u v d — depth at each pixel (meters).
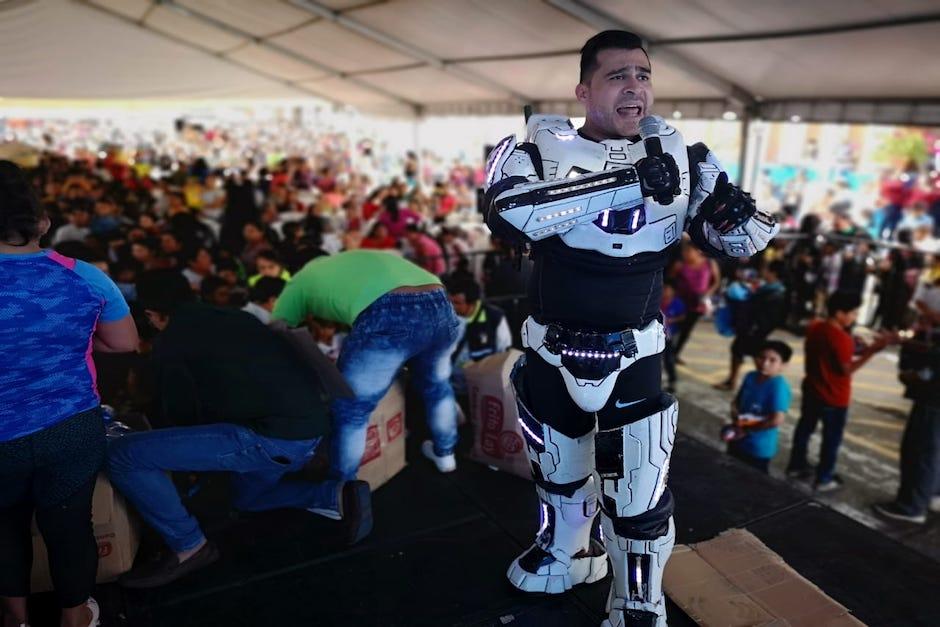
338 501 2.47
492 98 12.41
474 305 3.81
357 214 9.49
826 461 5.24
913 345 4.82
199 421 2.42
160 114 22.47
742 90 8.20
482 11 7.25
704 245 1.83
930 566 2.34
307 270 2.70
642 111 1.73
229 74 13.68
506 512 2.71
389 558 2.41
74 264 1.75
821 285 9.15
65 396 1.75
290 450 2.31
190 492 2.84
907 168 13.40
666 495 1.91
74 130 30.06
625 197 1.56
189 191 10.70
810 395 5.20
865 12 5.10
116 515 2.21
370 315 2.47
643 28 6.85
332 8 8.80
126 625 2.09
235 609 2.16
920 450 4.71
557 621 2.10
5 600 1.90
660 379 1.88
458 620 2.11
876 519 4.86
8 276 1.62
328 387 2.51
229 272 4.98
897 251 8.38
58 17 9.82
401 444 3.03
